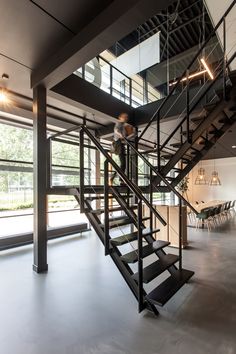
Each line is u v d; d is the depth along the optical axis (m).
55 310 2.44
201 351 1.81
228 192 11.66
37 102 3.63
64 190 3.66
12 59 3.23
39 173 3.65
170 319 2.26
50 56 3.20
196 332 2.05
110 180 4.07
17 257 4.34
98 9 2.46
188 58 6.77
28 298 2.71
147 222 5.35
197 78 6.07
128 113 5.59
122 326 2.14
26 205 5.68
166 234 5.25
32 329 2.12
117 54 7.15
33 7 2.41
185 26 6.02
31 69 3.49
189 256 4.36
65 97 4.12
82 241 5.59
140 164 7.77
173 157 3.86
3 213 5.23
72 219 6.94
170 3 2.07
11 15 2.49
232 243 5.39
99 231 2.98
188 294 2.79
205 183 11.49
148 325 2.16
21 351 1.83
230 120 3.94
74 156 6.85
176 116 5.04
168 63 7.05
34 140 3.70
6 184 5.28
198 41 6.46
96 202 6.69
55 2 2.36
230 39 4.13
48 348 1.86
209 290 2.91
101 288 2.97
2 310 2.45
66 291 2.89
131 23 2.30
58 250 4.79
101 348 1.85
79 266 3.82
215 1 3.36
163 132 6.37
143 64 6.59
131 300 2.65
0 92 4.06
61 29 2.73
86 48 2.68
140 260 2.38
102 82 6.02
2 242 4.89
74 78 4.27
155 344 1.89
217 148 8.13
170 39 6.51
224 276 3.37
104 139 6.91
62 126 5.71
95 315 2.34
